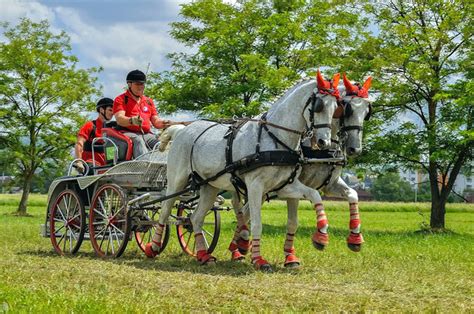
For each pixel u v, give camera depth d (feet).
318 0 82.79
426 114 85.46
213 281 29.58
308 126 32.86
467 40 81.35
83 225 41.93
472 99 74.13
